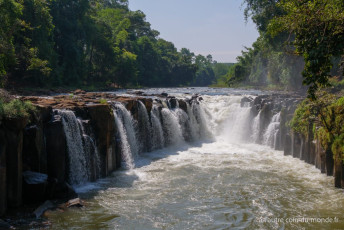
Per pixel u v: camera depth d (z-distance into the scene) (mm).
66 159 13188
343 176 13242
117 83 65625
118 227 9758
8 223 9375
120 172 15914
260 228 9820
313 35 9797
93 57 60438
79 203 11188
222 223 10180
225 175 15344
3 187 9758
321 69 9688
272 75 52438
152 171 16125
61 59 48562
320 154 15695
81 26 50531
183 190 13203
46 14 36750
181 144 23609
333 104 15188
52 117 12953
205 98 31953
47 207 10766
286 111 20781
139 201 11906
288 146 19578
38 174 11305
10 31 24969
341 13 9367
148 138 20859
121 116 17812
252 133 24484
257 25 38812
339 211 11078
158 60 88562
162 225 9977
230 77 89750
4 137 9961
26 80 38531
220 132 26984
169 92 45438
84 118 14922
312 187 13578
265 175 15352
